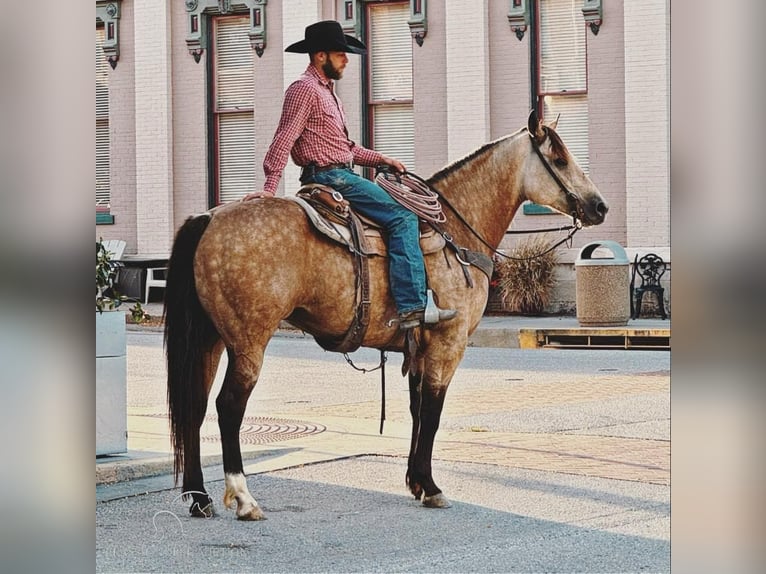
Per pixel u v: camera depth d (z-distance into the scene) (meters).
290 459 9.82
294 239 7.30
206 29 26.94
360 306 7.58
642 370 16.12
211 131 27.05
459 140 24.14
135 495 8.38
